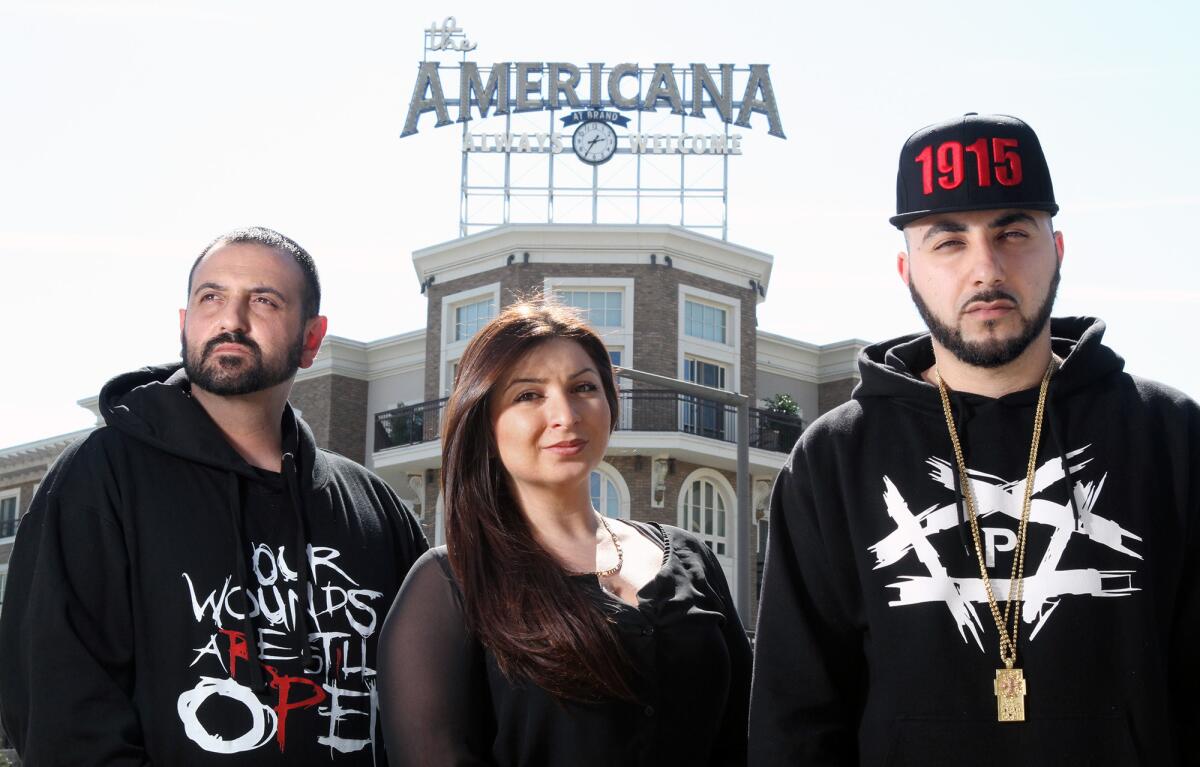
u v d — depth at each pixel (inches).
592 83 1146.7
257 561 149.3
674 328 1075.3
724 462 1085.8
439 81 1161.4
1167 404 122.3
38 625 136.1
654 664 125.5
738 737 138.4
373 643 153.8
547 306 139.3
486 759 124.0
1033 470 121.6
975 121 124.1
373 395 1232.2
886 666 119.1
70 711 133.1
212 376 150.9
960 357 123.3
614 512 1050.1
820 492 126.7
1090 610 114.9
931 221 123.4
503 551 127.4
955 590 118.6
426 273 1141.1
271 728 141.9
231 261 154.3
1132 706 112.0
